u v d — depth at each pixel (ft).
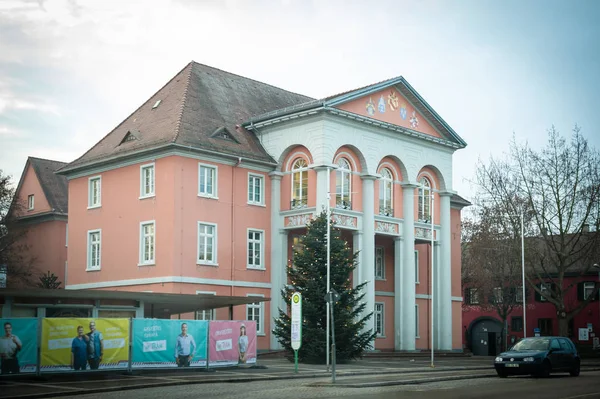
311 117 150.00
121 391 73.77
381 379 91.50
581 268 232.32
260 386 80.59
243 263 150.00
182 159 142.31
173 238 139.44
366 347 133.18
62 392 70.18
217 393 71.15
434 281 176.24
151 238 144.66
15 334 80.89
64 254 197.98
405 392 72.54
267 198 155.94
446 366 129.08
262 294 152.25
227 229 147.84
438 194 176.86
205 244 144.46
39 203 203.00
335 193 150.51
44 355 82.58
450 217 186.91
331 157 149.07
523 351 100.53
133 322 90.84
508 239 193.88
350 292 128.57
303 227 151.43
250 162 152.35
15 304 88.89
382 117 160.25
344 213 151.12
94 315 94.07
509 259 196.44
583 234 191.31
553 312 238.48
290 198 155.02
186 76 163.32
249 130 160.45
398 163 165.58
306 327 125.80
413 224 166.20
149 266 143.33
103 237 154.61
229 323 102.68
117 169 153.48
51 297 88.63
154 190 144.66
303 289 127.34
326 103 146.41
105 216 154.71
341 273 128.57
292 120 152.87
